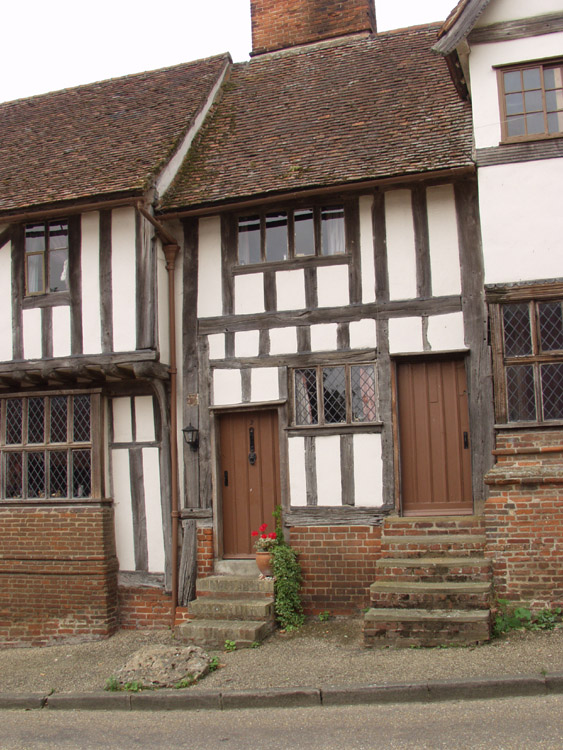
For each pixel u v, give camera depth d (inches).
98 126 429.4
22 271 360.8
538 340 285.7
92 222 351.9
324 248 341.7
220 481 348.8
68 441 357.4
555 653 232.2
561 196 289.6
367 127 366.9
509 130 299.9
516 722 190.2
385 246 331.3
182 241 359.9
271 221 349.7
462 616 254.7
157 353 339.6
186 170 379.9
